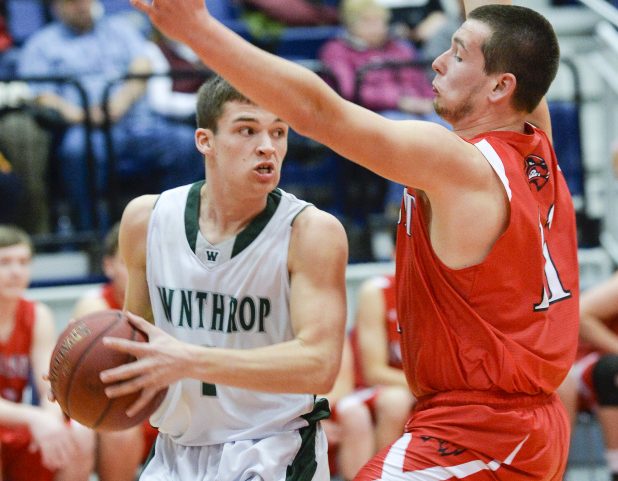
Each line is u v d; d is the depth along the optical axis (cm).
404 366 550
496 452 519
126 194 1167
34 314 900
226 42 425
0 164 1124
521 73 521
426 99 1216
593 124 1276
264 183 540
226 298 551
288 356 512
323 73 1157
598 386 913
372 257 1166
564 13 1427
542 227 530
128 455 855
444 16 1392
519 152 525
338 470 916
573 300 546
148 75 1132
